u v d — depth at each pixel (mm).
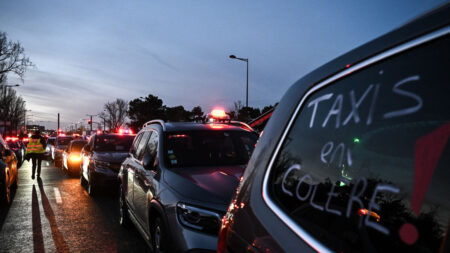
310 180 1218
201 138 4348
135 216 4680
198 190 3123
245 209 1489
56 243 4938
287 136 1437
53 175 13625
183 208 3051
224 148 4285
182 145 4211
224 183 3225
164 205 3309
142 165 4219
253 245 1332
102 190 8766
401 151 920
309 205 1174
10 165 8469
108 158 8594
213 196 3000
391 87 991
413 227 837
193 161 4016
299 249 1104
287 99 1540
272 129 1560
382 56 1055
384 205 927
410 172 884
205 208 2932
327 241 1044
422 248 803
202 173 3553
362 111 1080
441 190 802
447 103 829
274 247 1206
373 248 913
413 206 854
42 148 12258
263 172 1489
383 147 977
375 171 986
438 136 834
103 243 4938
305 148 1300
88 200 8125
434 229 791
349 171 1076
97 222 6094
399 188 902
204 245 2805
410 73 942
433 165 833
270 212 1324
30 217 6457
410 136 904
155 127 4848
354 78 1154
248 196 1512
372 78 1074
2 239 5125
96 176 8406
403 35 998
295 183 1281
